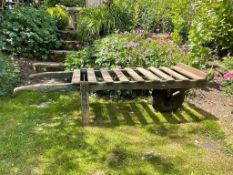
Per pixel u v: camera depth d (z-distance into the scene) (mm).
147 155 3578
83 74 5316
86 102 4332
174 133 4172
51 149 3662
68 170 3264
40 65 6820
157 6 8031
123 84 4391
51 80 6234
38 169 3283
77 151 3631
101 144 3803
